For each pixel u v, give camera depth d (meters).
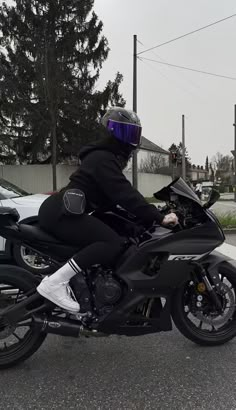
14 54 26.73
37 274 3.89
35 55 26.09
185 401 2.94
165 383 3.19
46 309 3.25
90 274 3.30
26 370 3.39
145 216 3.20
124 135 3.25
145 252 3.30
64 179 32.47
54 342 3.94
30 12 26.81
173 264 3.36
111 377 3.28
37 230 3.30
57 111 27.31
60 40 27.33
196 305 3.66
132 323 3.35
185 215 3.45
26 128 28.59
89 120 28.56
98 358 3.61
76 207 3.14
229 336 3.83
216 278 3.65
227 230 11.66
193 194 3.47
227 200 36.81
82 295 3.26
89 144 3.37
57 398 2.98
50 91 25.53
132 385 3.16
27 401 2.94
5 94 26.09
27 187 32.06
